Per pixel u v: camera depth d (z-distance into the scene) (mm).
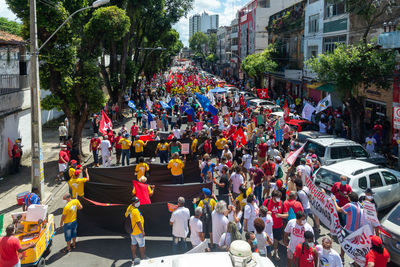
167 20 40031
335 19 26922
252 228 7812
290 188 9953
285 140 18109
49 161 17375
